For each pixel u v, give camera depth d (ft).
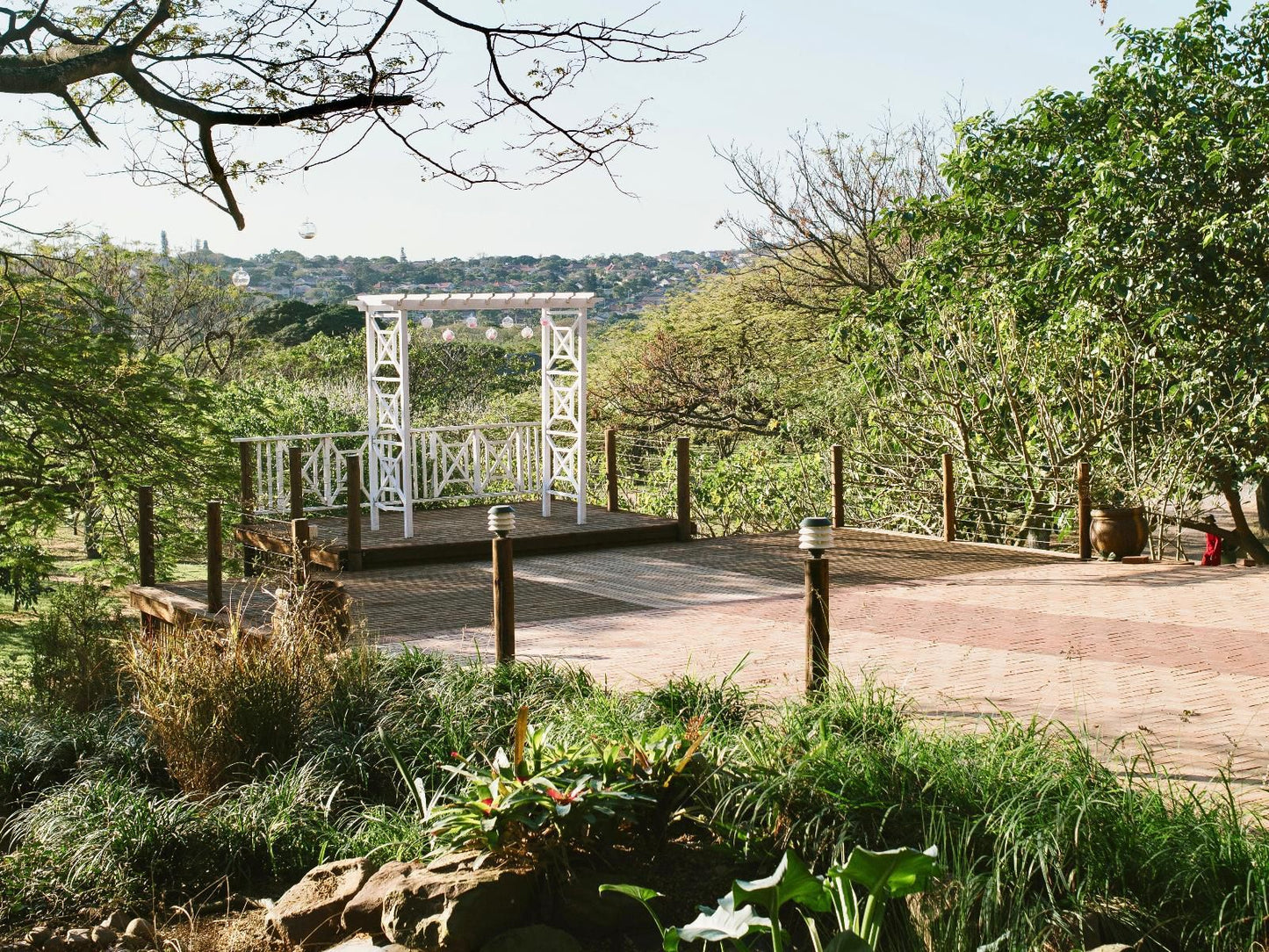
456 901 14.66
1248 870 13.82
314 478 48.44
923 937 14.02
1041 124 56.65
